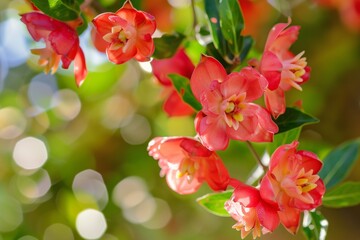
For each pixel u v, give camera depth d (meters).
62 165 1.31
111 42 0.90
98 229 1.30
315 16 1.31
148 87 1.30
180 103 1.02
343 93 1.32
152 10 1.17
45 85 1.33
